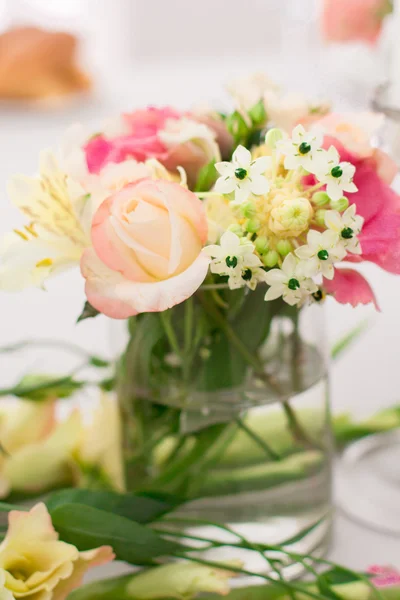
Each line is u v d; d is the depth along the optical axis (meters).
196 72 1.99
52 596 0.55
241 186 0.52
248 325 0.59
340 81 1.23
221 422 0.61
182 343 0.59
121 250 0.51
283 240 0.52
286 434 0.61
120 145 0.57
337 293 0.54
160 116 0.60
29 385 0.68
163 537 0.60
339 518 0.69
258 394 0.60
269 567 0.62
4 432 0.67
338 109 1.18
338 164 0.52
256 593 0.58
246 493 0.61
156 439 0.62
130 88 1.85
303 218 0.51
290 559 0.62
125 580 0.58
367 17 1.14
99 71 1.98
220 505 0.61
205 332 0.59
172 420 0.61
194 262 0.51
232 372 0.60
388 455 0.75
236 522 0.61
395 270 0.53
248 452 0.61
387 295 0.98
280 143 0.52
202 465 0.61
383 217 0.54
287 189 0.52
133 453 0.63
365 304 0.54
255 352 0.60
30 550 0.55
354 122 0.57
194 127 0.56
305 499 0.63
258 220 0.52
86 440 0.67
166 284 0.51
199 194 0.54
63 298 1.03
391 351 0.86
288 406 0.61
